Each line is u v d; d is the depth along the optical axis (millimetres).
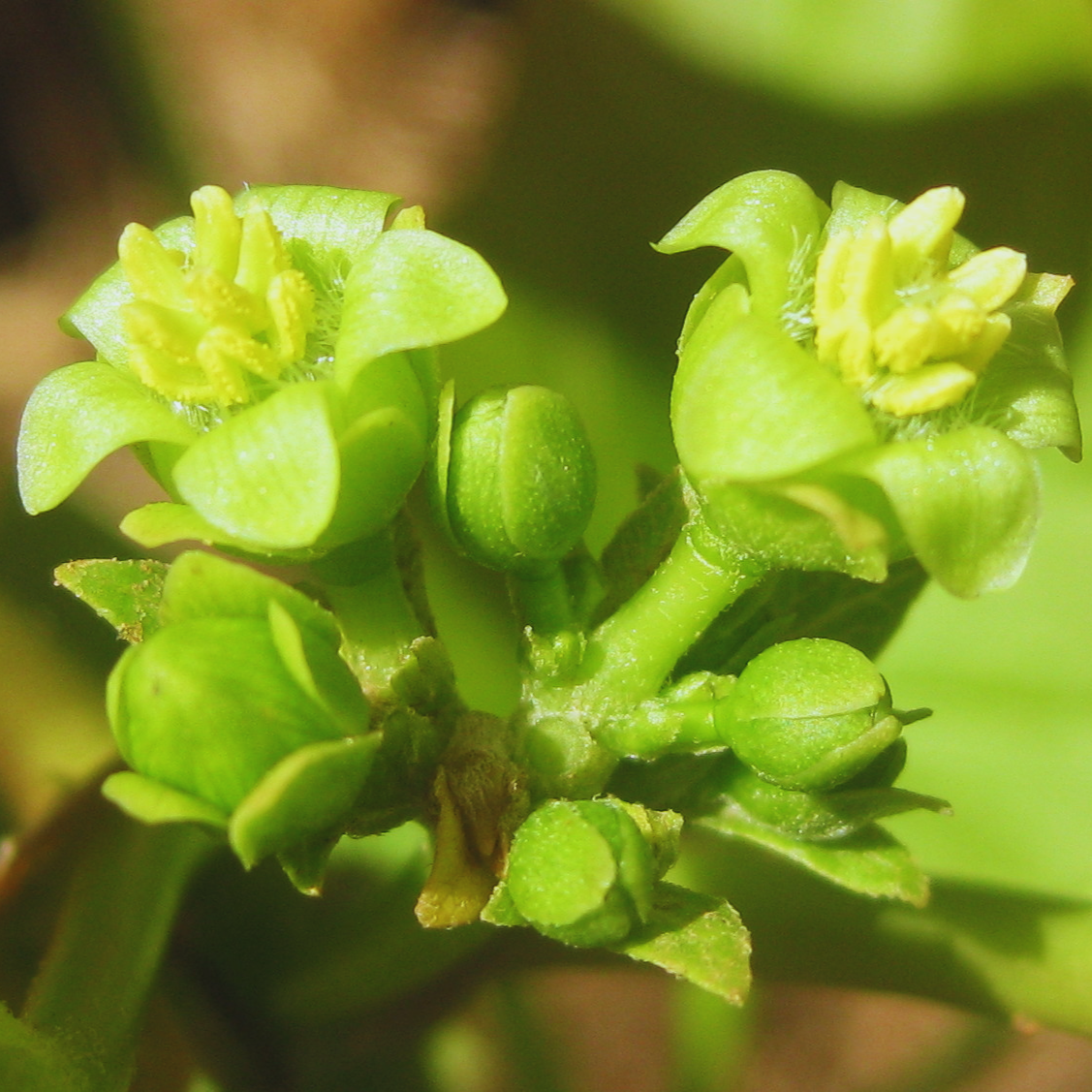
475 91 172
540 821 94
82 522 115
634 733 97
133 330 96
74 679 114
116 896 100
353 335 94
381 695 97
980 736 111
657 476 101
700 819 97
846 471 93
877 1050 154
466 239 114
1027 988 103
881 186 114
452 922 95
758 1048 156
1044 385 97
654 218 114
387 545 97
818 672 94
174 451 96
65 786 106
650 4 113
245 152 173
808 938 103
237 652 92
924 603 113
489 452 96
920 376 95
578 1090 131
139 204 171
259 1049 103
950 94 113
